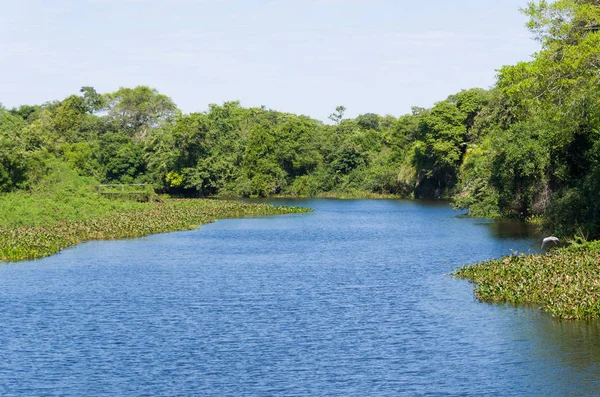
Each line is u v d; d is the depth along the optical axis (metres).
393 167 135.50
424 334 26.33
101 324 28.36
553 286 30.64
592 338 25.19
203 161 130.00
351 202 117.44
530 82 41.72
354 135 152.38
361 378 21.61
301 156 142.12
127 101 155.38
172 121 153.88
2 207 63.50
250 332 26.97
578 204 47.06
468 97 115.75
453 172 118.69
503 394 20.19
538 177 61.50
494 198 73.56
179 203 94.00
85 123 149.38
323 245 54.69
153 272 40.94
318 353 24.17
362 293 34.12
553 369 22.12
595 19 39.88
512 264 35.97
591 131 48.81
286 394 20.34
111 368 22.80
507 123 74.19
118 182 129.12
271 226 71.44
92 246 53.66
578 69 39.78
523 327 26.88
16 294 34.31
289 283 37.16
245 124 151.00
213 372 22.30
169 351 24.56
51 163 84.62
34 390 20.92
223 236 61.47
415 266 42.66
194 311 30.56
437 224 70.75
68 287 36.12
